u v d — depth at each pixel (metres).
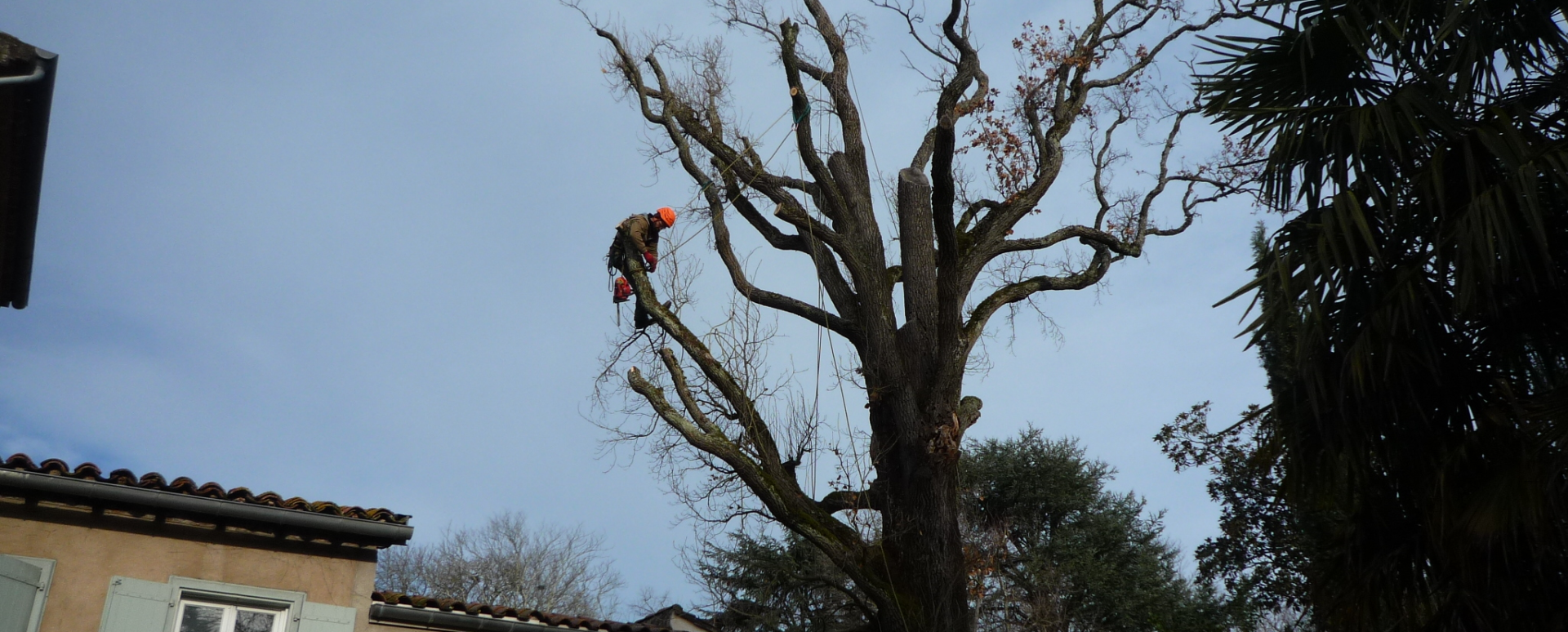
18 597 12.29
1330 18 10.93
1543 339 9.49
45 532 12.99
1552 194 9.43
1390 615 9.66
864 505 15.37
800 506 14.70
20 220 12.99
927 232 16.48
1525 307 9.47
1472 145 9.69
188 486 13.50
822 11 18.81
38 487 12.77
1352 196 9.85
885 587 13.99
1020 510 35.94
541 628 16.12
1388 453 9.77
